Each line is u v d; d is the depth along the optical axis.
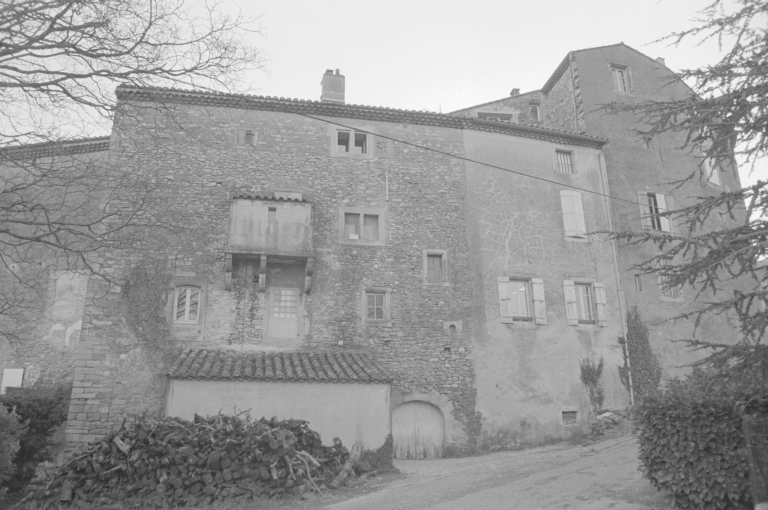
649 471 7.99
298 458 11.35
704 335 20.39
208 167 16.84
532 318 17.97
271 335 16.05
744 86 6.95
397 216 17.83
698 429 7.33
